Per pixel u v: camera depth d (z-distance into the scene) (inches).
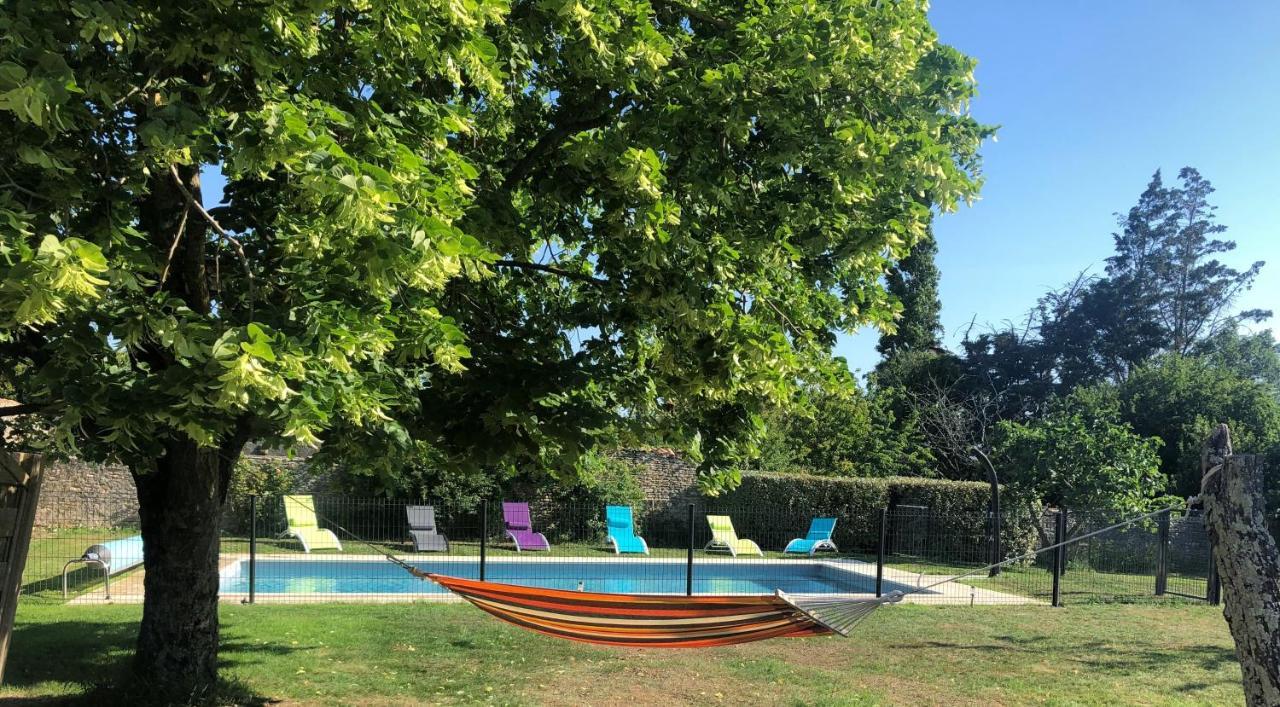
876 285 289.1
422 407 243.0
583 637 227.0
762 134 231.0
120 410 151.1
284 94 157.9
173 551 262.8
